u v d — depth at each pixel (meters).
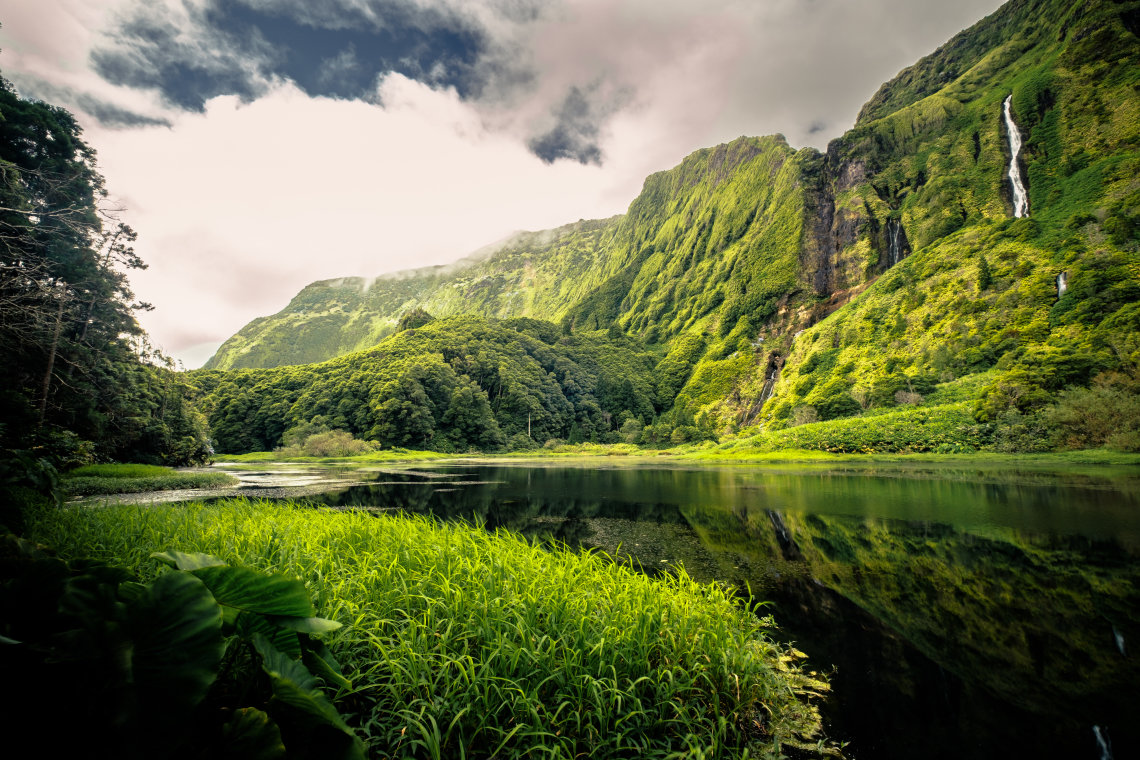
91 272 23.50
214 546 6.37
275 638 2.49
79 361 24.05
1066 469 32.53
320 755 2.00
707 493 24.59
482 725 3.71
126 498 18.84
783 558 11.56
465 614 4.85
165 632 1.77
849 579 9.95
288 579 2.19
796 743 4.57
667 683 4.49
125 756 1.56
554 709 4.09
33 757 1.55
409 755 3.50
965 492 23.16
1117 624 7.62
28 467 8.14
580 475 38.16
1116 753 4.49
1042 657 6.46
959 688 5.62
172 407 40.59
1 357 19.38
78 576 2.01
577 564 6.81
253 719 1.91
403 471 43.97
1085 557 11.76
